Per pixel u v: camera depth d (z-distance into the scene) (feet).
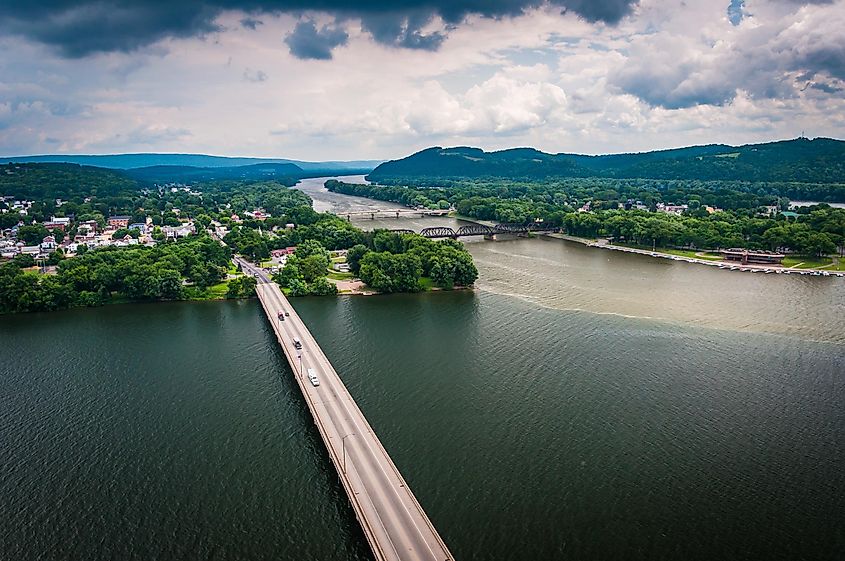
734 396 597.93
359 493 415.03
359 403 586.86
